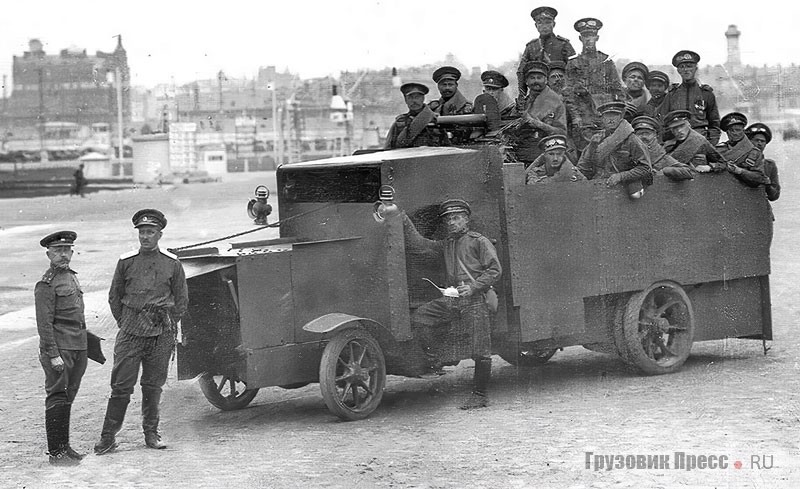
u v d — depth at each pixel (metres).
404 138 11.08
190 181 85.12
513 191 9.51
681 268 10.51
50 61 114.44
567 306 9.80
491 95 11.10
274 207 37.97
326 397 8.68
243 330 8.55
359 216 9.16
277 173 9.88
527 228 9.58
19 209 49.31
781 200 31.47
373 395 8.98
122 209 46.62
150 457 7.78
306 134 108.44
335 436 8.27
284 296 8.77
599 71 12.29
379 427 8.55
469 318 9.21
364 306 9.12
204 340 9.02
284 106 108.69
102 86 114.06
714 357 11.28
